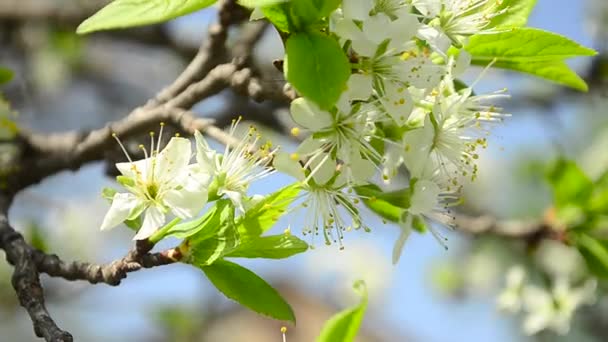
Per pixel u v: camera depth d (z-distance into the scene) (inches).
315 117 24.6
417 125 25.5
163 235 25.0
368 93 24.6
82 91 45.1
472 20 25.6
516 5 26.2
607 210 31.0
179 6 23.7
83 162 29.4
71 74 42.8
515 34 25.8
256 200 24.9
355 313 24.9
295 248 25.1
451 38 25.6
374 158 25.2
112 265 25.5
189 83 27.9
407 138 25.1
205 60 27.8
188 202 24.9
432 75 24.9
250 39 30.6
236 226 24.8
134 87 45.4
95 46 43.1
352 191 25.2
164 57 43.6
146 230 24.8
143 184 25.0
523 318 41.7
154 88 45.6
